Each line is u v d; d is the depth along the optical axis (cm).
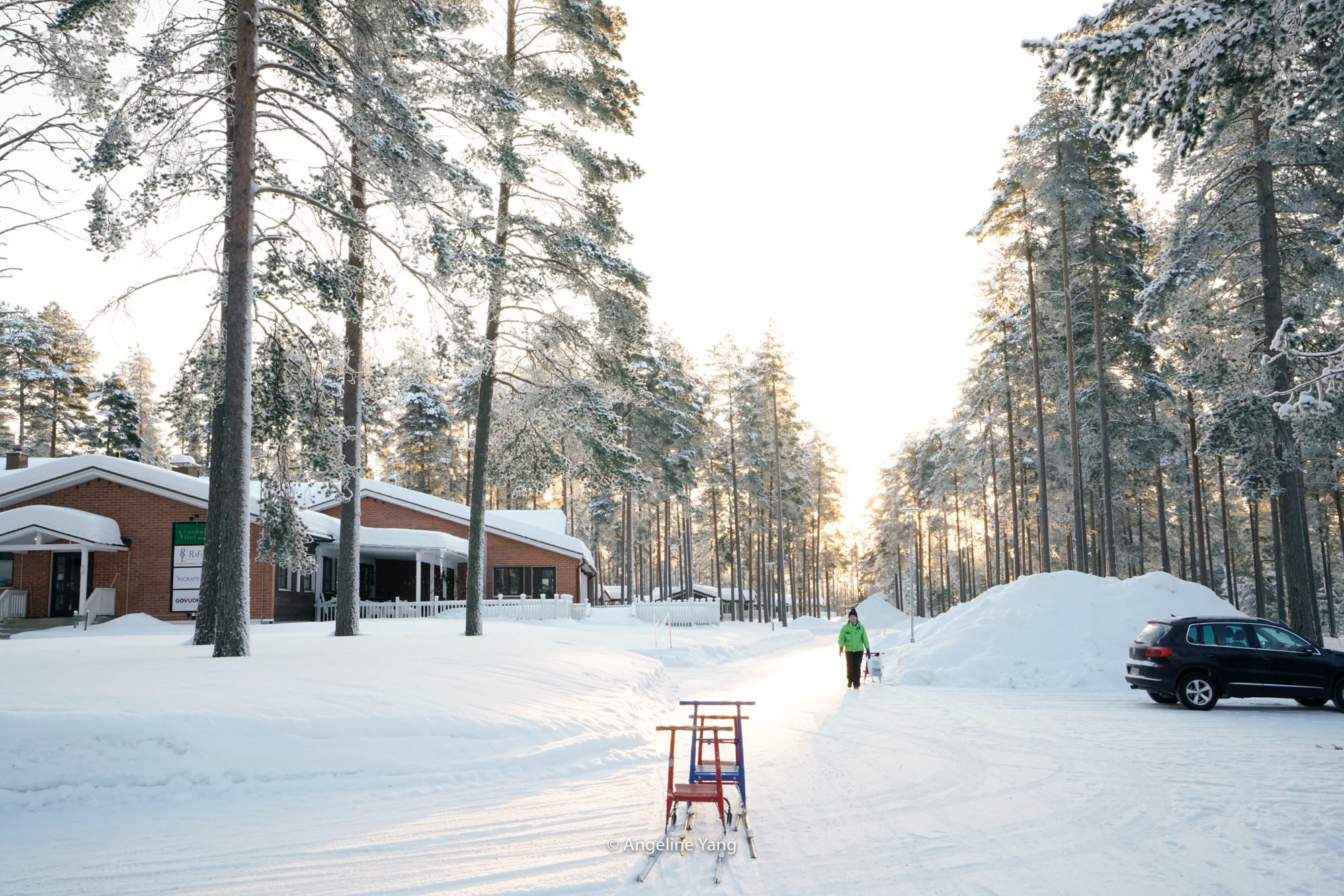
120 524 3048
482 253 1527
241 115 1395
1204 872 578
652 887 551
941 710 1513
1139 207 4047
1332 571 5197
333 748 887
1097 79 1051
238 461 1326
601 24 2142
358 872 583
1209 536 4903
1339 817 720
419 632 2258
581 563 4478
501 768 920
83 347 5784
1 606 2873
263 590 2959
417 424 5850
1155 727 1277
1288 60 1075
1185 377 2420
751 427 5897
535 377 2256
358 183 1680
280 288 1485
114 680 988
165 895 537
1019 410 4675
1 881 563
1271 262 2055
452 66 1622
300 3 1477
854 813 751
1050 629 2112
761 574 6288
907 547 8019
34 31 1502
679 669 2447
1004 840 660
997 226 3544
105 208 1303
